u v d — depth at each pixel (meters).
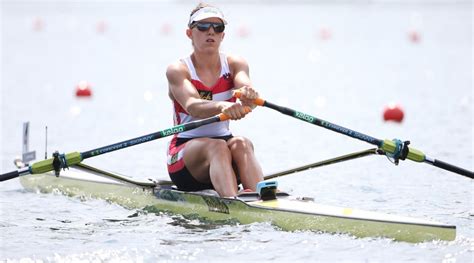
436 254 23.42
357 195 33.41
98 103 65.50
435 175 37.81
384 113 55.28
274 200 27.39
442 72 89.38
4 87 75.12
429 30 162.75
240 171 28.97
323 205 26.75
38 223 28.45
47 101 66.06
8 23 186.12
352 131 28.62
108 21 197.38
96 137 49.09
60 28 172.88
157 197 30.33
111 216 29.53
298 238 25.25
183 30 166.75
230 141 29.47
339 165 40.62
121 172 38.75
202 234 26.12
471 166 39.53
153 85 78.31
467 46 127.06
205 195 28.28
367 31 162.00
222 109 27.92
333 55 114.06
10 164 40.41
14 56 110.69
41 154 43.19
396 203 31.67
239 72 30.30
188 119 30.44
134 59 107.75
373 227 24.98
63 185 34.22
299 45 132.00
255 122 55.44
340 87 76.25
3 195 34.03
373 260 22.95
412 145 45.75
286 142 47.44
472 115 57.28
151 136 28.62
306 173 38.62
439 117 56.62
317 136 49.62
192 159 29.39
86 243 25.34
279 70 93.38
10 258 23.73
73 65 99.00
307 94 71.06
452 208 30.62
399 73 89.06
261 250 24.11
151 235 26.23
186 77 29.78
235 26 178.25
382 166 40.28
